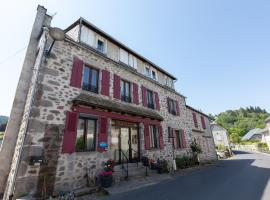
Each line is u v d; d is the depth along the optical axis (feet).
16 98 22.38
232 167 42.70
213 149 69.77
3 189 19.35
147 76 42.91
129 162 30.04
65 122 21.67
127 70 35.58
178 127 46.91
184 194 19.43
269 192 19.42
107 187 21.11
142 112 33.09
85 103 23.45
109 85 30.27
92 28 31.19
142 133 33.50
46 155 18.88
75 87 24.39
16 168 16.66
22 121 21.13
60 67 23.27
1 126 46.83
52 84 21.68
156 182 25.67
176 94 52.13
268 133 112.37
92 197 18.47
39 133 18.97
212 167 44.04
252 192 19.79
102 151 24.63
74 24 30.53
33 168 17.61
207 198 17.90
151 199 17.67
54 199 17.07
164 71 49.32
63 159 20.15
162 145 37.73
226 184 24.27
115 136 28.76
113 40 34.65
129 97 34.94
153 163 31.35
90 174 22.08
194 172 35.94
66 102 22.58
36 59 23.84
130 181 23.89
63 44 24.64
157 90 43.91
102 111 26.32
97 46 31.86
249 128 223.92
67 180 19.85
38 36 25.73
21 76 23.32
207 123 72.74
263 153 88.38
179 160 40.91
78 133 23.21
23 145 17.57
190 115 57.82
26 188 16.71
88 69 28.14
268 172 32.78
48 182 18.26
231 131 209.67
